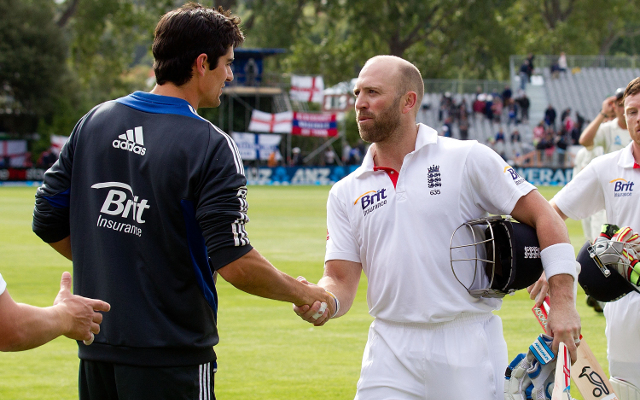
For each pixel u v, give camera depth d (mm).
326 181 51156
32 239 19453
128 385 3840
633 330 5391
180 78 3996
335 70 68125
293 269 14320
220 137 3875
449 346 4285
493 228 4242
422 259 4312
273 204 31719
